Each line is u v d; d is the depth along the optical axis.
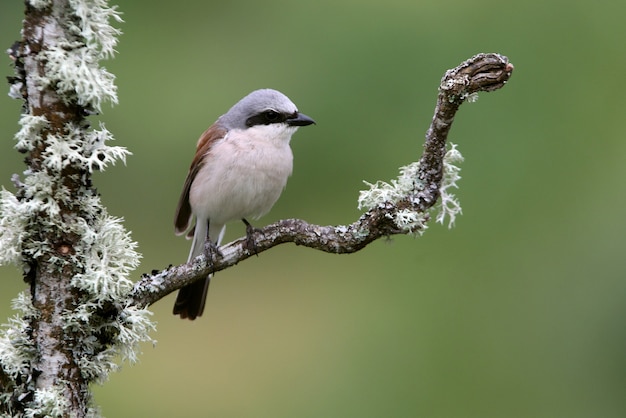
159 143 11.29
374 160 10.92
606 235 10.55
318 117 10.92
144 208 11.52
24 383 4.88
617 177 10.67
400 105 10.80
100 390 10.91
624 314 10.41
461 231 11.07
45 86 4.80
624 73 10.73
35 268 4.96
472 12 10.90
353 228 5.82
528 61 10.85
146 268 11.59
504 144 10.83
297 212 11.65
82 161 4.86
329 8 11.29
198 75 11.38
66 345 4.91
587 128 10.78
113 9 4.88
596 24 10.90
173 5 11.79
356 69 10.94
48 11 4.77
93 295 5.02
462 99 5.26
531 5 11.01
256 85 11.21
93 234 4.95
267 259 12.52
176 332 11.99
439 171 5.67
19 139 4.86
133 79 11.36
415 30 10.88
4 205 4.88
